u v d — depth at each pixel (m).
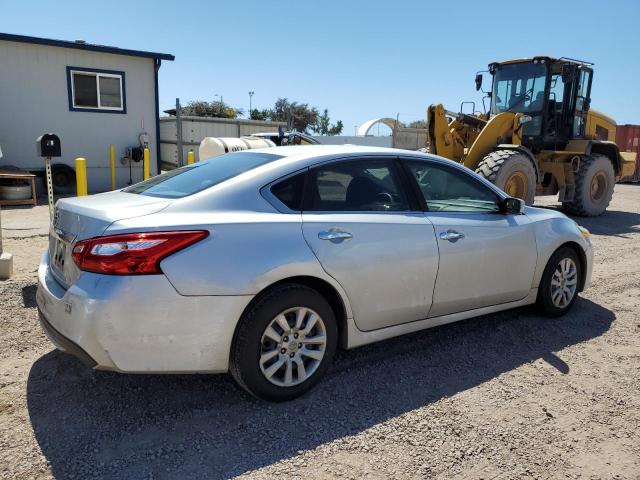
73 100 14.07
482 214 4.23
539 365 3.90
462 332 4.50
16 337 4.05
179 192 3.31
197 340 2.88
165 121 22.20
